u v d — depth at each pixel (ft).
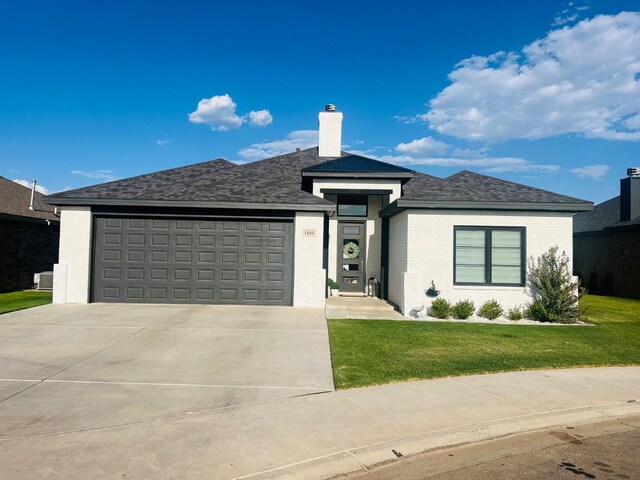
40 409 17.85
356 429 16.58
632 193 68.54
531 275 42.47
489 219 42.78
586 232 76.59
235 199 43.98
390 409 18.66
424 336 32.60
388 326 36.09
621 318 44.78
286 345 29.09
